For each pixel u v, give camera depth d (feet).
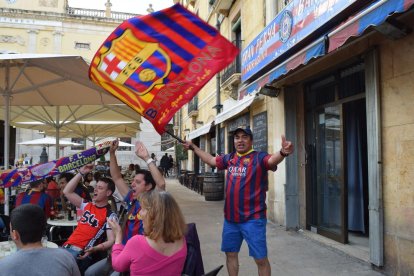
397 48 14.40
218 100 45.42
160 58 10.51
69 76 18.44
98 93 22.56
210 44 10.33
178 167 87.81
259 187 12.47
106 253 12.64
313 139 23.34
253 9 32.40
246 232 12.39
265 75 20.22
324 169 22.20
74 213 18.71
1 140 107.04
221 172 42.80
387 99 14.99
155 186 11.43
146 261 7.57
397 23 13.30
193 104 66.80
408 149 13.85
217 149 45.85
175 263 7.73
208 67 10.49
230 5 40.42
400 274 14.26
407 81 13.92
